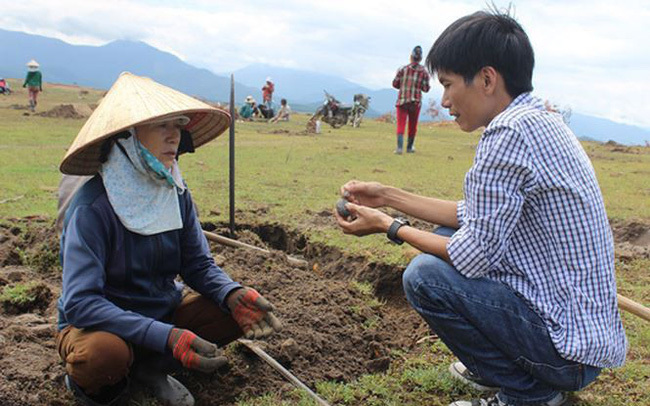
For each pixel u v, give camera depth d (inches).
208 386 129.4
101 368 105.9
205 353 105.0
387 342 153.6
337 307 165.2
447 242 107.6
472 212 102.9
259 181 351.3
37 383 120.3
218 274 127.1
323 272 208.1
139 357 121.7
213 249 207.5
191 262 128.1
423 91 527.5
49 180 326.6
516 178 100.1
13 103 1012.5
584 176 103.0
